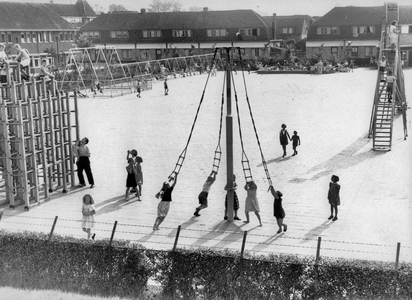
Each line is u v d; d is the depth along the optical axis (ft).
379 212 73.97
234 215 73.05
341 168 97.30
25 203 77.92
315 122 143.43
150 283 52.54
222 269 49.47
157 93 218.59
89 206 64.39
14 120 78.13
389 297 46.19
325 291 47.42
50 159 89.40
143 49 372.58
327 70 288.10
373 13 342.64
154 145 120.57
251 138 125.39
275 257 50.19
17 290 53.47
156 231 68.64
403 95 125.08
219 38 357.41
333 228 68.54
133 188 87.71
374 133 110.42
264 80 257.55
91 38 378.53
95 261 52.49
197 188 87.30
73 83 243.60
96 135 133.28
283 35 391.86
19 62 80.28
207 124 144.25
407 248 61.46
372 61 318.86
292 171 96.07
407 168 95.91
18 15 339.98
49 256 53.57
